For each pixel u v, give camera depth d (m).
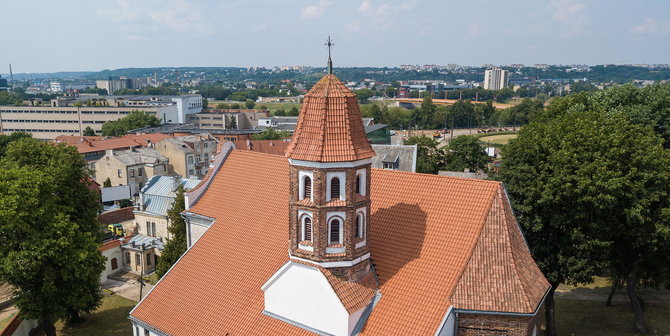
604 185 37.75
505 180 46.34
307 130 29.56
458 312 29.06
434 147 117.25
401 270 32.00
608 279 59.41
